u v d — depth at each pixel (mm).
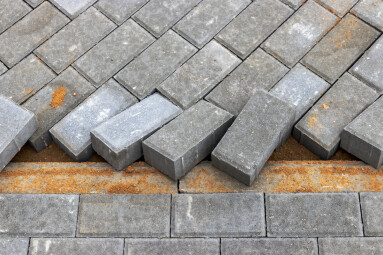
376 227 1323
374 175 1376
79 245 1342
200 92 1478
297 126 1416
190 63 1520
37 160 1452
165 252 1332
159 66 1520
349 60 1497
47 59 1544
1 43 1571
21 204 1373
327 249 1315
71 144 1418
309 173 1385
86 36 1573
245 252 1322
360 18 1556
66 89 1503
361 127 1356
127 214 1362
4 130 1376
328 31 1544
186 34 1560
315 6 1579
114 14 1599
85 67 1529
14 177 1401
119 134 1378
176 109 1438
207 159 1440
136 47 1550
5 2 1621
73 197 1378
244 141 1354
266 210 1352
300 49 1520
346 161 1399
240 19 1574
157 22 1581
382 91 1446
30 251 1338
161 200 1372
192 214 1356
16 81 1520
